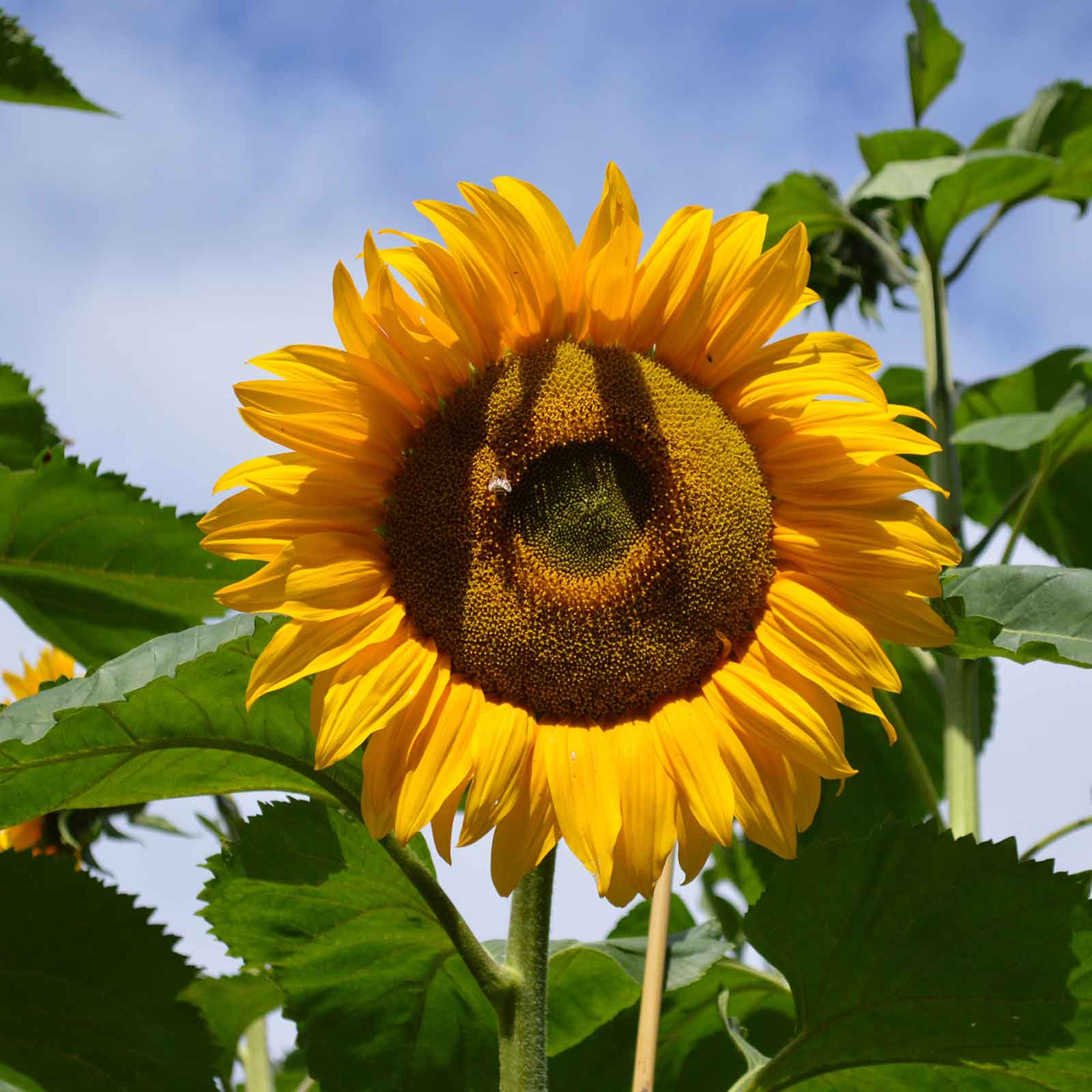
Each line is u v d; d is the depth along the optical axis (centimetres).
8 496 86
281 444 64
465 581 66
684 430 67
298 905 72
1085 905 64
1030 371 123
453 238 65
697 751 64
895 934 66
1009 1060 67
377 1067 74
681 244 67
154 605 94
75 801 68
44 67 92
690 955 82
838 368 67
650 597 67
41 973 70
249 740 66
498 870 62
